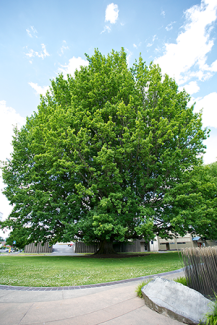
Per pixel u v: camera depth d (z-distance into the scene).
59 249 40.97
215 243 41.69
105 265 11.20
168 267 9.93
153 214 15.12
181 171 16.69
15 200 17.38
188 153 17.42
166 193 14.72
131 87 17.62
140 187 16.97
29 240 19.53
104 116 17.41
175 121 15.77
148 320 3.77
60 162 14.65
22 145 19.00
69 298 5.15
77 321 3.73
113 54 21.75
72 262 12.88
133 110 16.64
